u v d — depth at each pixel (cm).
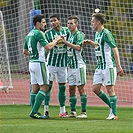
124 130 2769
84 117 3456
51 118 3419
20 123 3116
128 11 4900
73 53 3447
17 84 5634
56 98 4778
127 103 4450
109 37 3259
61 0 4953
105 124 3064
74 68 3453
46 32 3512
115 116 3344
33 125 3012
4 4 5562
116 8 4900
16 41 5741
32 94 3456
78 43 3391
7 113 3744
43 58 3325
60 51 3478
